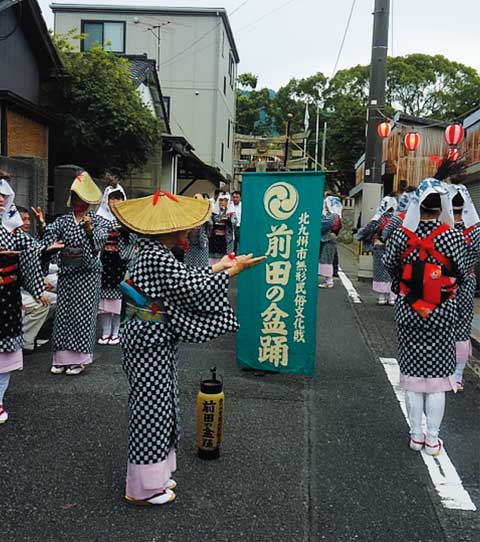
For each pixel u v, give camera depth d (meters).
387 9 12.45
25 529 3.08
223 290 3.17
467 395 5.36
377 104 12.66
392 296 9.51
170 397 3.32
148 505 3.32
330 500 3.45
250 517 3.25
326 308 9.19
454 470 3.86
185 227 3.17
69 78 13.33
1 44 11.53
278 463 3.88
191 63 24.89
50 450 3.96
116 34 24.34
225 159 28.42
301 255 5.41
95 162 14.67
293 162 22.19
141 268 3.17
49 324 7.18
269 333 5.60
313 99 39.91
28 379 5.39
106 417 4.54
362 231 9.27
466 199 4.87
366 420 4.65
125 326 3.29
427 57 33.41
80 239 5.38
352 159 32.34
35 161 9.48
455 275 4.02
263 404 4.92
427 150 17.11
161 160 17.48
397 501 3.46
